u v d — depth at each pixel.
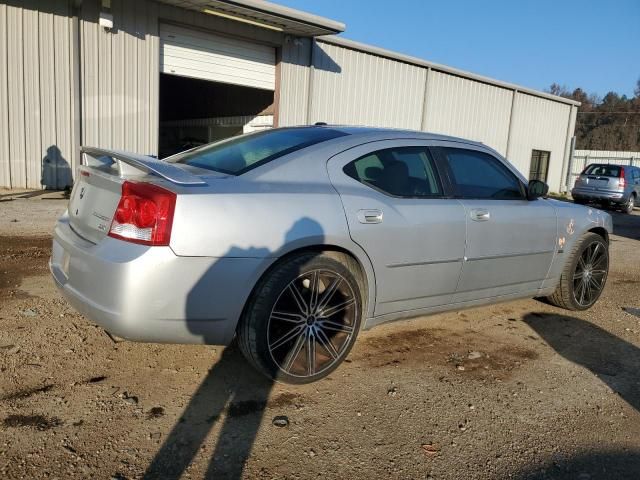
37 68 11.66
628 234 12.27
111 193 3.02
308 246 3.21
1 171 11.63
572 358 4.06
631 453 2.82
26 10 11.36
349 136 3.72
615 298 5.92
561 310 5.28
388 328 4.46
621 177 18.81
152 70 13.18
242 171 3.28
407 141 3.92
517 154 24.11
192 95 21.92
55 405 2.93
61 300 4.57
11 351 3.52
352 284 3.34
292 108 15.95
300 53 15.80
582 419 3.14
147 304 2.77
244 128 18.14
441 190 3.96
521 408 3.23
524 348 4.21
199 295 2.85
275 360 3.15
